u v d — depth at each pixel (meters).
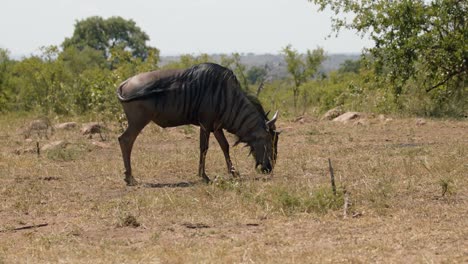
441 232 12.12
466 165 18.08
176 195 15.70
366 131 27.03
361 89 34.66
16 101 43.22
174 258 10.96
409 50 31.12
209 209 14.30
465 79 32.44
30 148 23.41
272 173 18.03
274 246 11.66
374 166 18.66
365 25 31.80
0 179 18.31
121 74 34.91
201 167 18.08
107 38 100.38
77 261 11.00
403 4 30.75
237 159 20.95
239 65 47.56
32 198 15.94
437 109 32.03
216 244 11.81
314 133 26.81
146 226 13.27
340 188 15.10
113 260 11.01
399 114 32.12
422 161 18.64
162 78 17.56
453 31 31.39
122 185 17.48
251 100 18.11
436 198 14.77
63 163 20.81
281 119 32.69
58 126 29.81
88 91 37.75
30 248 11.84
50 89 40.78
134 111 17.56
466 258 10.63
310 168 19.16
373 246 11.38
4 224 13.73
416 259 10.68
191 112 17.64
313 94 45.22
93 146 24.05
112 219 13.80
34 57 43.81
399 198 14.84
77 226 13.35
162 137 26.55
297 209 14.07
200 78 17.61
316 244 11.70
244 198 15.02
